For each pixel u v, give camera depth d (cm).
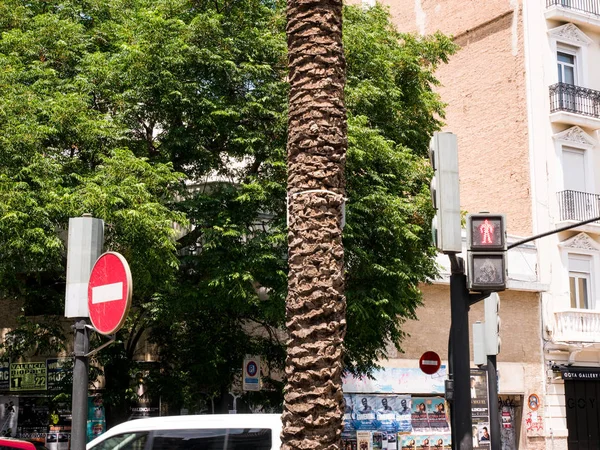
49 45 1633
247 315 1803
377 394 2414
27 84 1591
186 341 1803
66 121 1479
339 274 666
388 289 1691
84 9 1816
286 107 1598
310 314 650
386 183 1706
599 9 3045
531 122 2842
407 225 1662
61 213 1383
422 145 1945
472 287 819
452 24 3117
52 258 1434
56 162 1462
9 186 1362
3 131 1401
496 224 827
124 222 1375
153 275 1544
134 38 1617
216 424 927
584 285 2883
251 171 1703
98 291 671
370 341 1789
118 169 1433
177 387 1772
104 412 1922
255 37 1662
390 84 1800
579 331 2778
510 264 2720
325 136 691
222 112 1569
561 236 2823
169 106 1606
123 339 1816
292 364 646
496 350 1459
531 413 2692
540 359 2744
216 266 1602
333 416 636
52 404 1894
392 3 3353
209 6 1705
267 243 1602
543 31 2923
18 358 2083
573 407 2812
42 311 1862
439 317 2594
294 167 691
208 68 1616
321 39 712
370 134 1617
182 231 1906
